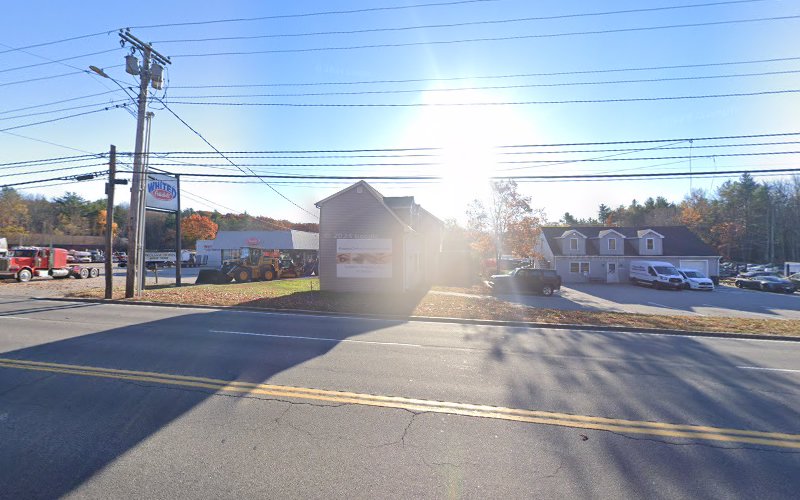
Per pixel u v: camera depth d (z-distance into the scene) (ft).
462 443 13.55
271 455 12.50
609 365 24.59
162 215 255.50
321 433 14.11
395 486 10.91
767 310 61.41
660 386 20.39
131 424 14.61
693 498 10.61
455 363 24.20
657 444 13.71
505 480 11.29
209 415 15.51
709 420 15.93
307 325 37.32
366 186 68.39
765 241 211.41
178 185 79.10
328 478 11.24
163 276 111.65
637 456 12.83
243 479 11.13
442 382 20.25
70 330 32.24
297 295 59.72
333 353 26.05
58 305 49.01
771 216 206.08
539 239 140.56
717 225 215.10
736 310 61.31
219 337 30.37
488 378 21.18
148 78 53.88
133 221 54.90
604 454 12.92
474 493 10.64
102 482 10.91
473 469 11.87
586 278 124.06
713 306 66.13
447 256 109.91
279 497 10.31
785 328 39.04
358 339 31.04
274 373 21.11
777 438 14.35
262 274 94.02
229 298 54.90
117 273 114.42
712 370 23.88
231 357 24.34
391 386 19.40
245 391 18.19
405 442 13.53
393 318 44.06
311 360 24.06
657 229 133.69
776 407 17.54
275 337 30.96
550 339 33.06
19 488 10.60
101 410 15.85
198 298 54.49
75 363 22.33
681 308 63.16
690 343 32.73
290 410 16.12
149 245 254.68
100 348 26.07
